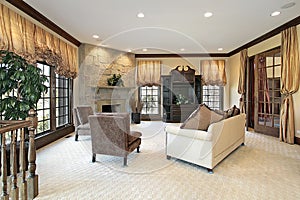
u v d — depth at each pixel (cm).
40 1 342
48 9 375
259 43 572
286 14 400
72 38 556
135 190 238
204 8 372
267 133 543
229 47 686
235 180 263
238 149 404
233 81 741
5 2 312
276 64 510
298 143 436
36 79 324
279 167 309
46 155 369
